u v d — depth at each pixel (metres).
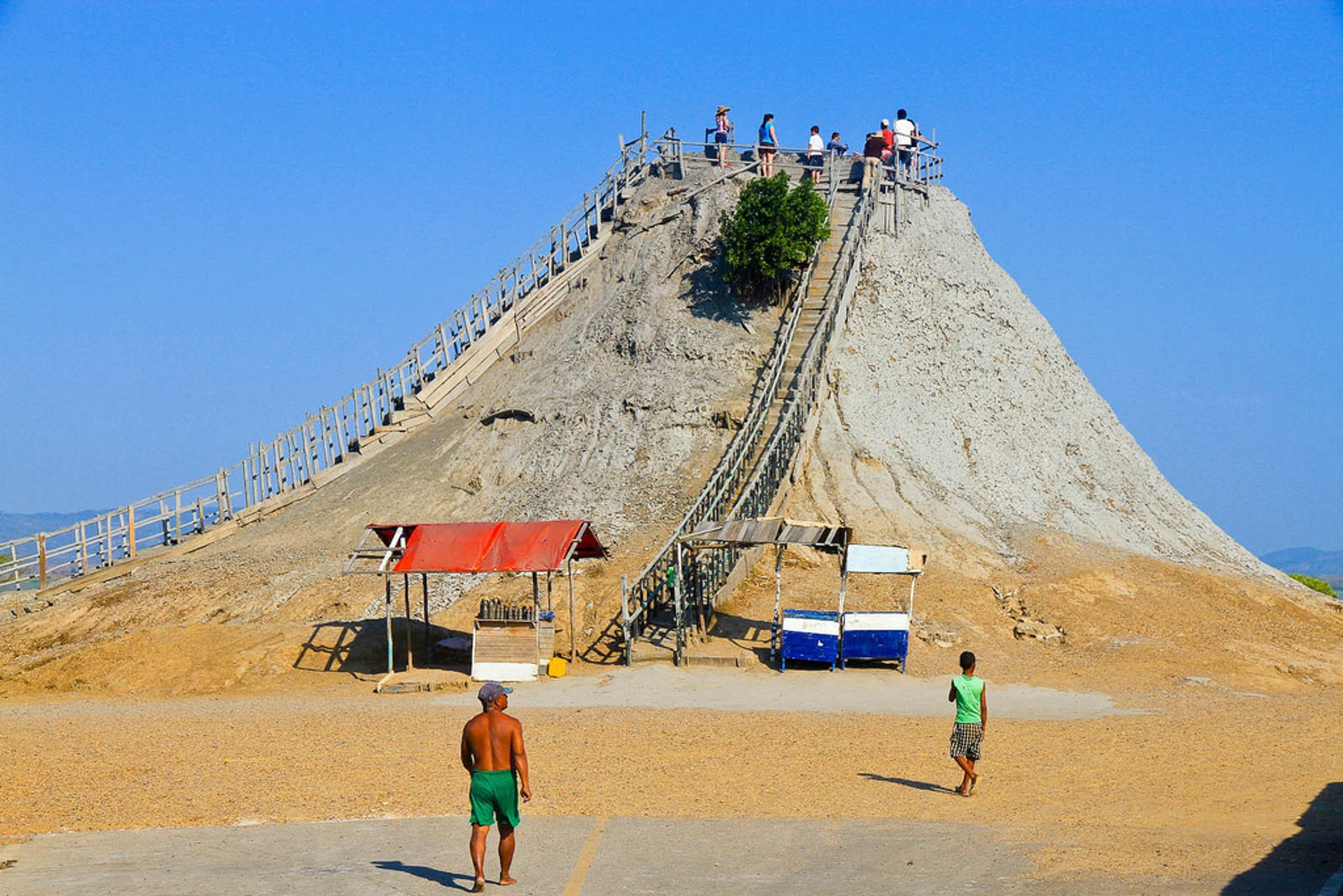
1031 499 42.28
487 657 28.12
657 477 38.72
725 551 33.22
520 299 52.44
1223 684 27.58
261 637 30.92
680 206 51.72
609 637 30.81
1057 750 19.86
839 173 54.38
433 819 14.84
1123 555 37.62
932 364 46.34
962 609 32.28
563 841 13.48
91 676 29.14
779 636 28.78
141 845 13.58
